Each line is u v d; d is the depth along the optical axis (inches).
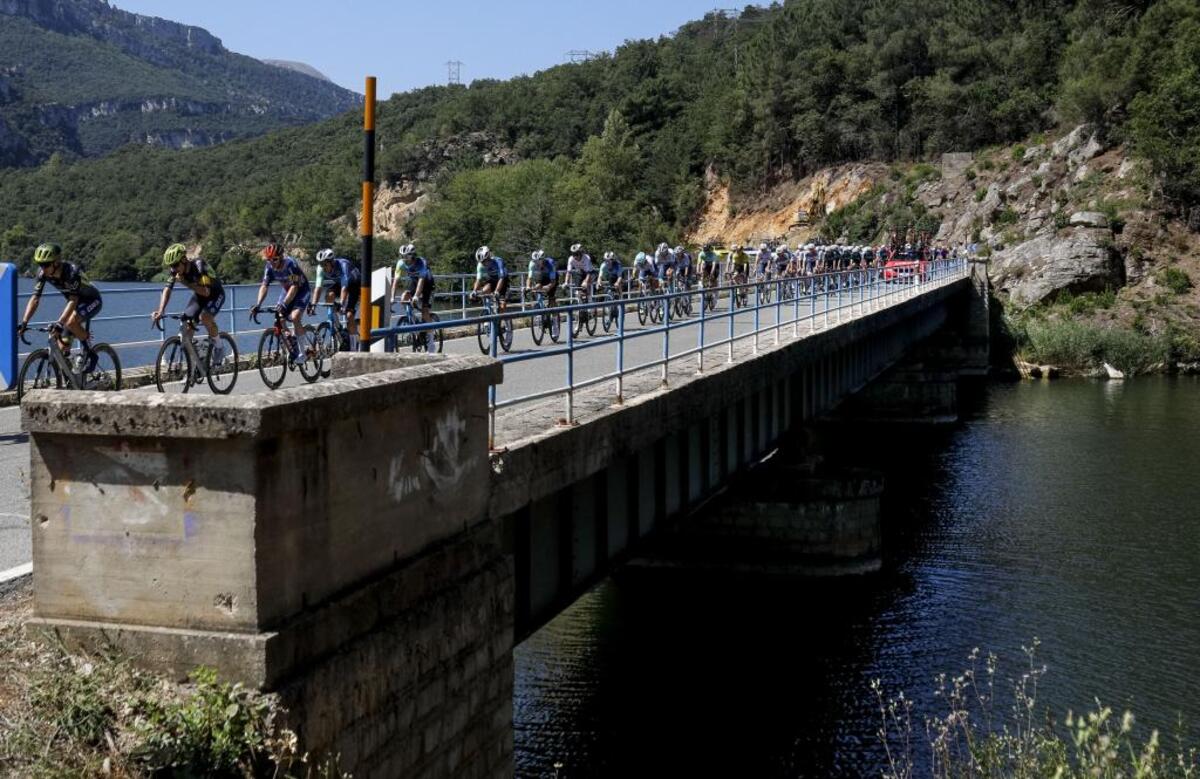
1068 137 3577.8
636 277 1190.3
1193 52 3223.4
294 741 218.2
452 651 296.2
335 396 242.1
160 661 224.5
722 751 653.3
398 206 5753.0
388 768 263.1
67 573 231.1
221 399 219.6
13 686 214.2
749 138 4938.5
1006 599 900.6
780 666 780.0
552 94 6387.8
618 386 510.0
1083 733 304.3
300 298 593.3
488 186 4456.2
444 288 2242.9
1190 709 671.1
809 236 4325.8
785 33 5211.6
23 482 397.7
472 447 318.7
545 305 901.2
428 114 6550.2
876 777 607.5
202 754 209.2
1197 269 2856.8
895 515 1192.2
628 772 628.1
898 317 1440.7
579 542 469.4
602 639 855.1
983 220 3607.3
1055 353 2468.0
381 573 268.8
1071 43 4229.8
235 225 3179.1
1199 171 2901.1
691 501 620.4
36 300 480.7
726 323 1192.2
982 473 1403.8
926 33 4645.7
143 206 2935.5
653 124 5723.4
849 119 4601.4
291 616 233.1
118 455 226.7
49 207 2748.5
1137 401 2027.6
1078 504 1214.9
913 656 785.6
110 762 201.9
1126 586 922.1
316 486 240.7
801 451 1010.1
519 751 660.1
